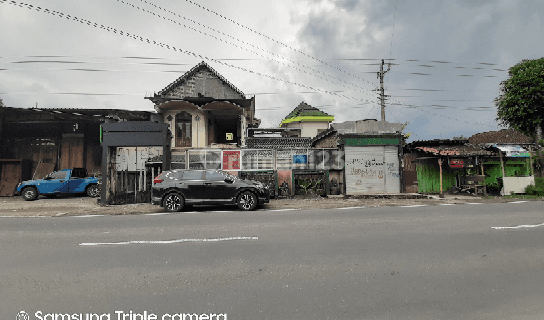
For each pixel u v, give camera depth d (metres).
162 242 5.79
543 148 15.89
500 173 15.91
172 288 3.72
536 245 5.42
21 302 3.37
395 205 11.15
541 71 16.31
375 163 16.55
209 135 22.41
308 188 15.41
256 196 10.39
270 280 3.93
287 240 5.83
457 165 15.16
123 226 7.41
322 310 3.14
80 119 20.31
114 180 13.50
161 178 10.55
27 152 19.88
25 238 6.27
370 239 5.86
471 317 3.00
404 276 4.04
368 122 17.31
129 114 20.73
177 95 22.88
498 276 4.04
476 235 6.14
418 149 15.90
